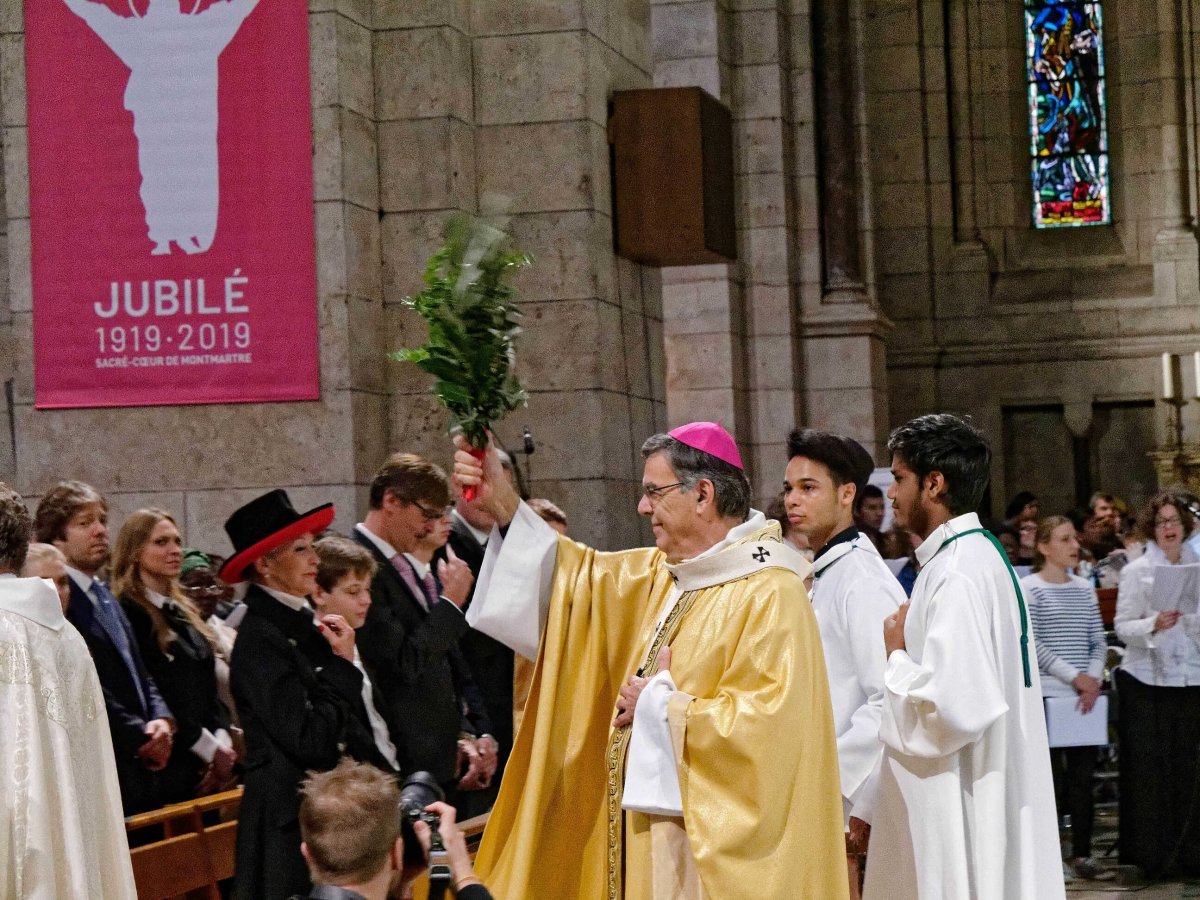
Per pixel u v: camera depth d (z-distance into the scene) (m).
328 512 11.69
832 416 37.28
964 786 9.29
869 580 10.79
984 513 44.31
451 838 7.41
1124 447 44.31
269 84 17.72
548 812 9.03
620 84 20.78
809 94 37.72
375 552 13.33
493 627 9.28
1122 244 44.56
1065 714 19.09
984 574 9.40
